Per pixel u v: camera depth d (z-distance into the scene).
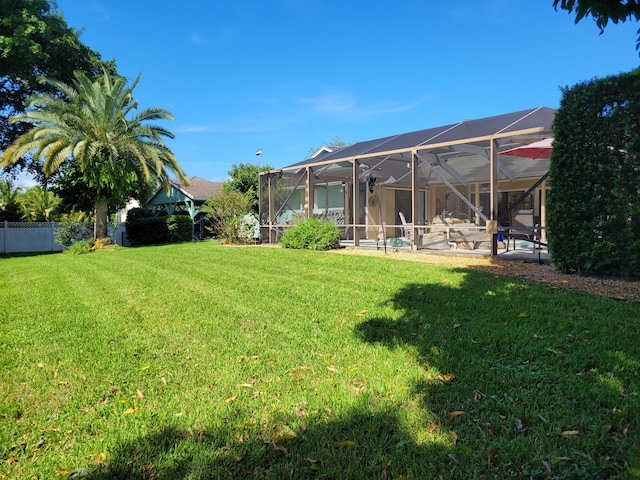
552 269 7.57
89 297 6.73
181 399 3.00
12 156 16.03
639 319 4.43
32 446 2.47
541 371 3.23
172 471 2.19
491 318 4.60
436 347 3.82
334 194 17.64
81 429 2.65
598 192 6.47
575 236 6.84
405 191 18.73
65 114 16.50
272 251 11.96
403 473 2.12
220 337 4.37
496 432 2.45
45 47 18.66
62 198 20.80
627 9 3.32
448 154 13.03
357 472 2.13
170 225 24.03
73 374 3.51
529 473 2.06
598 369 3.23
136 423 2.67
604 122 6.36
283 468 2.19
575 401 2.75
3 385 3.34
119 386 3.26
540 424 2.49
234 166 24.64
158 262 10.91
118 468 2.22
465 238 10.22
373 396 2.93
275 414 2.72
